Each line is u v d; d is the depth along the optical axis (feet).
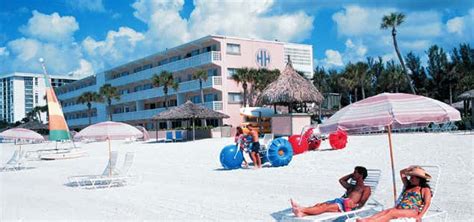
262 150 56.85
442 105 23.09
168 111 136.36
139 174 55.47
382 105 23.40
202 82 171.63
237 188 40.50
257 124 139.64
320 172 47.60
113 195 40.40
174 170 58.44
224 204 33.27
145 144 130.21
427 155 54.90
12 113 504.84
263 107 145.79
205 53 169.68
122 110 240.73
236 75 166.40
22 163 78.89
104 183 48.88
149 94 202.39
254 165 55.93
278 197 34.94
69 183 50.83
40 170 69.10
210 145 103.30
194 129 140.67
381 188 36.04
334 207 24.31
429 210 26.40
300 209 24.07
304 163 56.24
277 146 54.85
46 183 51.83
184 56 189.26
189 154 82.69
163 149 102.32
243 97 173.37
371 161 53.47
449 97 193.77
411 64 205.57
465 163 46.42
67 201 38.34
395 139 83.92
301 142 68.28
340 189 36.78
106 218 30.60
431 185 25.91
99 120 260.01
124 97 223.92
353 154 62.18
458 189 33.76
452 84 190.80
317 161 57.31
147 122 210.18
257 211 30.35
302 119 104.68
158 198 37.45
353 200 25.20
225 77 169.58
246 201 33.99
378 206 25.96
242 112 140.67
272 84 112.37
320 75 247.91
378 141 81.51
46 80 83.20
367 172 27.94
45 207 35.81
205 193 38.73
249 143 55.31
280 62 186.19
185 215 30.27
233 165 55.26
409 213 21.93
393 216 21.74
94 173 61.41
